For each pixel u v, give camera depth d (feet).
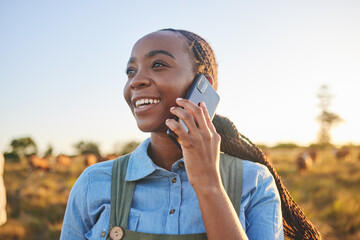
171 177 3.83
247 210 3.87
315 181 48.42
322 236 5.35
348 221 26.37
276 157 92.58
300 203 34.94
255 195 3.90
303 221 4.90
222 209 3.06
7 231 25.30
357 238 23.65
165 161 4.14
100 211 3.94
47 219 29.99
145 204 3.79
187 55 3.89
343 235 24.29
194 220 3.61
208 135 3.21
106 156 60.49
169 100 3.70
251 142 5.02
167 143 4.06
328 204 34.50
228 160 4.04
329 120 218.38
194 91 3.79
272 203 3.92
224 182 3.80
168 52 3.74
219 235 2.98
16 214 31.09
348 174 57.67
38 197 39.01
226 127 4.60
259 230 3.71
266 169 4.16
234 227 3.01
